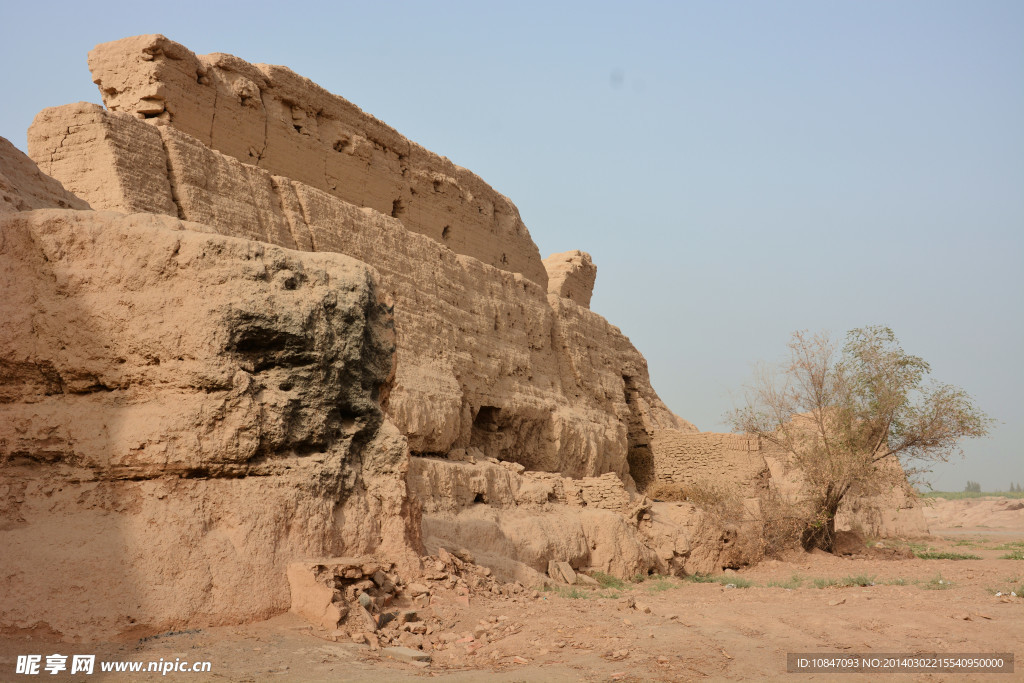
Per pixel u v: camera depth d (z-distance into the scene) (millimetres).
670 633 8586
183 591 7277
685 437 29000
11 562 7215
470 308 21156
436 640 7910
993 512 55250
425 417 17016
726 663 7477
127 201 13547
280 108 18453
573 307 27078
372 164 21078
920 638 8555
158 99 15539
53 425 7902
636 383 30469
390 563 8891
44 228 8328
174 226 8906
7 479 7793
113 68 15773
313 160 19141
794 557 20297
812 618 9539
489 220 25859
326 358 8758
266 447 8273
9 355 8148
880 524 31656
